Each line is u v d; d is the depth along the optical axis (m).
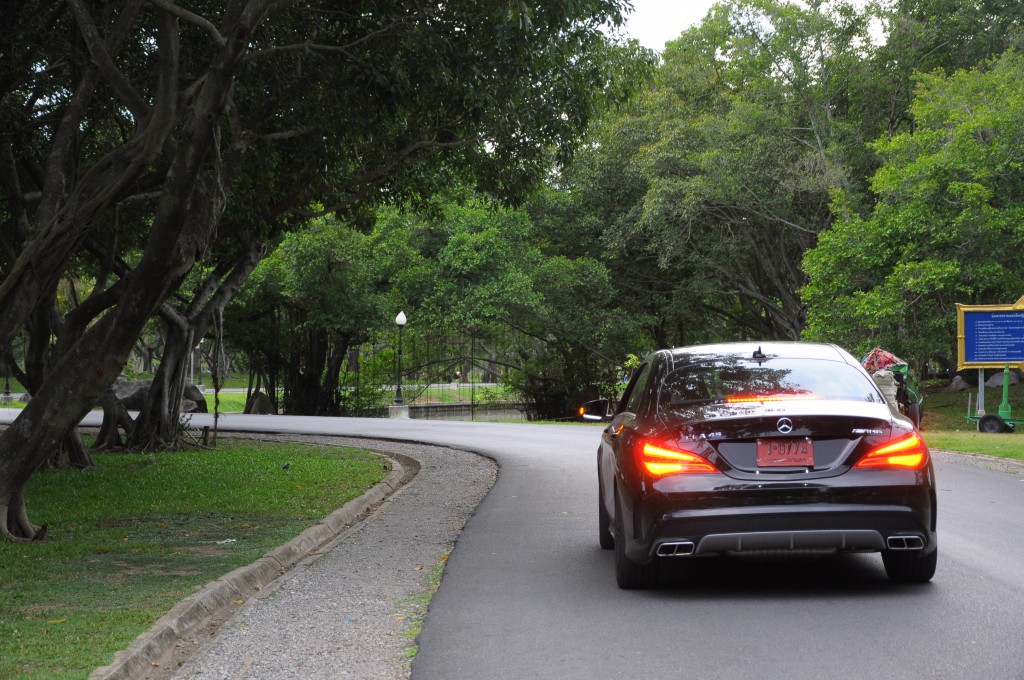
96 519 11.09
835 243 29.59
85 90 12.14
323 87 14.44
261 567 7.96
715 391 6.84
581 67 16.48
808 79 37.00
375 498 13.20
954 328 30.02
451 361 47.31
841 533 6.11
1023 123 27.77
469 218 41.25
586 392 45.53
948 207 28.78
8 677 4.76
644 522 6.30
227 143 14.66
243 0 9.95
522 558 8.28
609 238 42.22
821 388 6.81
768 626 5.76
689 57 39.25
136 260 34.62
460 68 13.93
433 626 6.02
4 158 14.93
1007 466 15.09
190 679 5.12
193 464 17.67
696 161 37.03
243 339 44.75
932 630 5.59
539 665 5.14
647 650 5.34
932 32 37.09
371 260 42.69
